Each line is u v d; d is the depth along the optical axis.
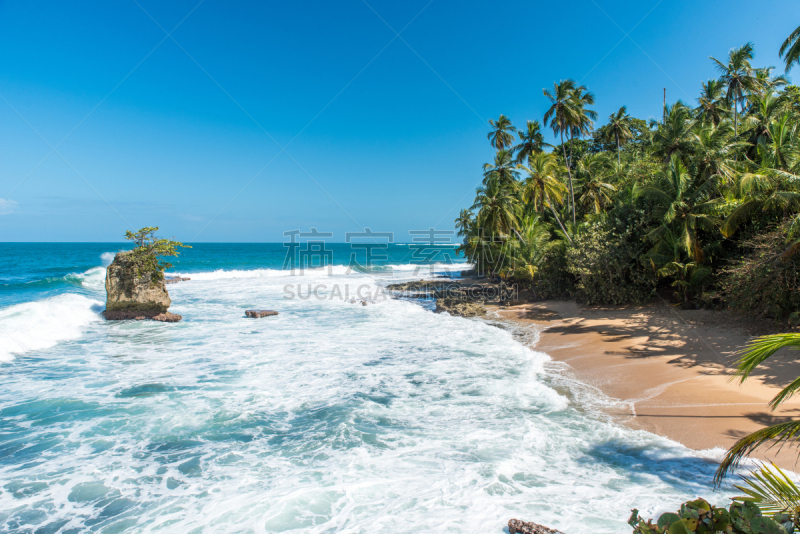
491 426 8.04
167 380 10.95
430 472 6.32
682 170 17.25
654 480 5.93
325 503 5.52
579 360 12.73
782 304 12.39
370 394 9.95
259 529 4.99
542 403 9.24
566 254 22.56
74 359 12.93
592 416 8.49
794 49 15.80
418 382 10.86
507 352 14.04
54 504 5.61
